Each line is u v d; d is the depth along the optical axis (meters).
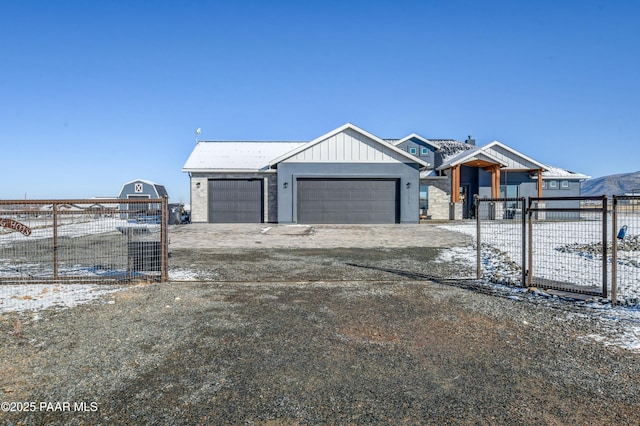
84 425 2.71
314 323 4.85
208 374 3.47
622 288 6.45
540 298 6.06
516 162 27.09
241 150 26.88
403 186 22.28
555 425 2.73
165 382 3.32
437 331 4.59
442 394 3.15
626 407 2.96
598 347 4.10
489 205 26.48
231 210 23.53
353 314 5.22
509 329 4.66
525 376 3.46
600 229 17.64
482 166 26.98
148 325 4.73
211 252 11.12
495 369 3.60
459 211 25.55
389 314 5.23
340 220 22.38
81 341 4.21
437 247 12.16
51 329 4.56
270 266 8.80
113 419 2.78
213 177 23.42
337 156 22.30
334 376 3.45
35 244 12.90
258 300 5.89
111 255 10.47
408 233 16.66
